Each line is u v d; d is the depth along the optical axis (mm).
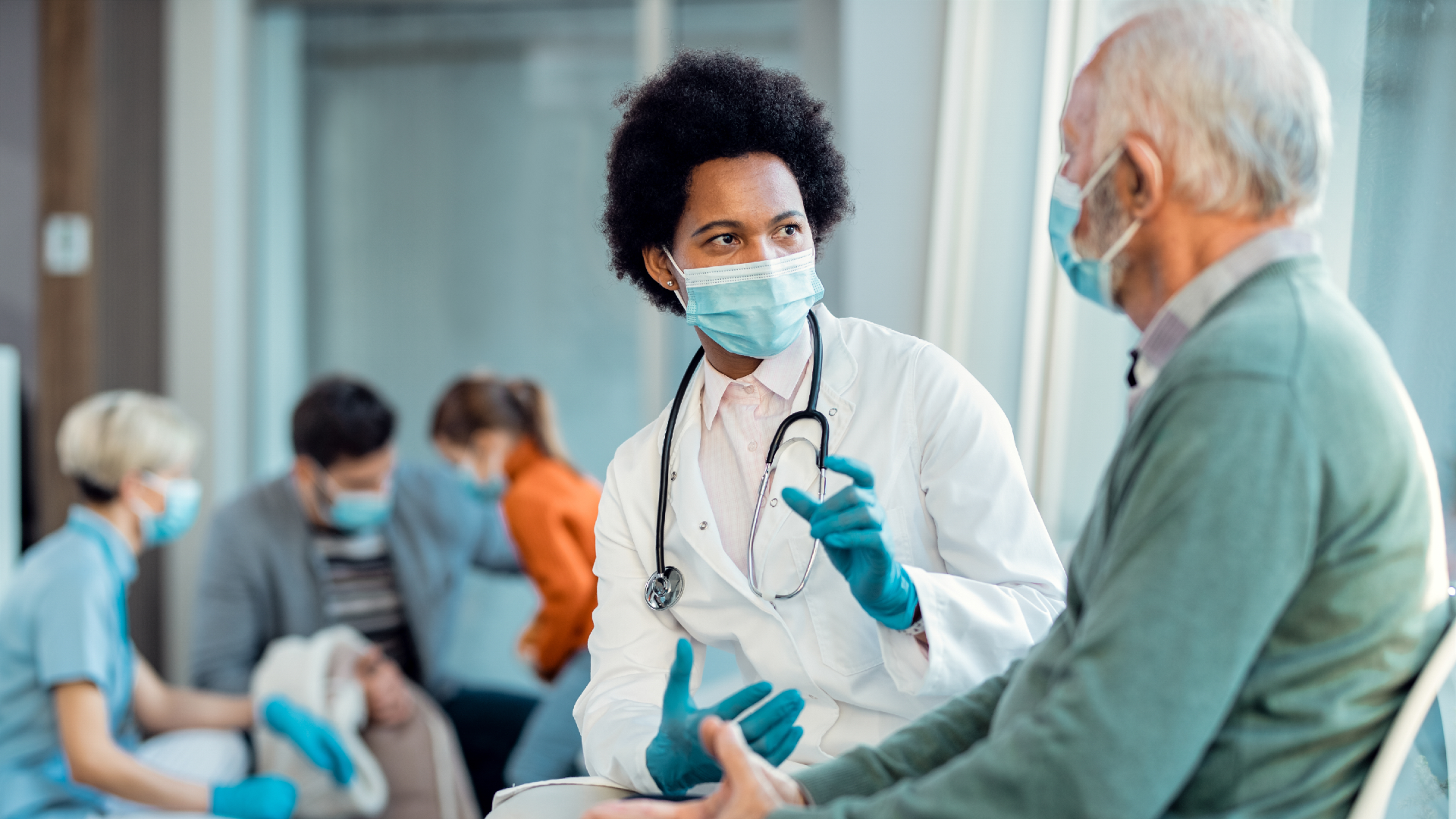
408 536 2527
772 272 1000
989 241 2242
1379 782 671
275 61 3258
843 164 1120
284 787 1975
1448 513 1062
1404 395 701
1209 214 724
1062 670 670
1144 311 773
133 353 3129
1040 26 2121
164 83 3188
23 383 3197
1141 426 693
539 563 2426
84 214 3004
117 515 2033
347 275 3258
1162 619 625
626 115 1099
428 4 3182
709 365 1102
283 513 2422
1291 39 730
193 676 2371
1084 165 763
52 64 2988
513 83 3160
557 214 3152
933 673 911
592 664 1092
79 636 1886
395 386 3246
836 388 1049
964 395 1021
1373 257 1188
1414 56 1152
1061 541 1959
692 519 1032
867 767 814
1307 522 639
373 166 3234
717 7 2982
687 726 833
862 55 2514
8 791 1867
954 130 2355
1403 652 688
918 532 1019
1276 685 671
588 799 944
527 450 2531
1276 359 654
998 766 652
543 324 3168
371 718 2240
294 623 2412
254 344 3293
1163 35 730
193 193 3199
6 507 2934
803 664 1006
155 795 1894
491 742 2590
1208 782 681
